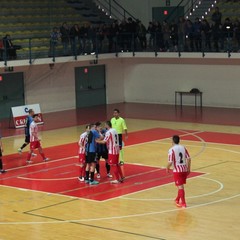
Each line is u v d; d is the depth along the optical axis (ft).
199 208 66.80
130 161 90.58
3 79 131.95
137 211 66.28
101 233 59.11
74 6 155.53
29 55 128.47
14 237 58.44
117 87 154.71
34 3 148.46
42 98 139.54
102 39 141.59
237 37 130.41
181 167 66.85
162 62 148.36
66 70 143.54
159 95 150.30
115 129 79.61
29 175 83.66
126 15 157.69
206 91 143.33
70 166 88.38
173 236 57.88
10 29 140.67
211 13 148.25
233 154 94.12
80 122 127.24
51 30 146.10
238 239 56.85
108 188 76.07
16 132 117.80
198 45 135.03
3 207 69.00
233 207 67.05
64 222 63.00
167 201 69.82
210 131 113.70
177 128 117.60
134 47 143.43
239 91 138.92
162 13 154.30
